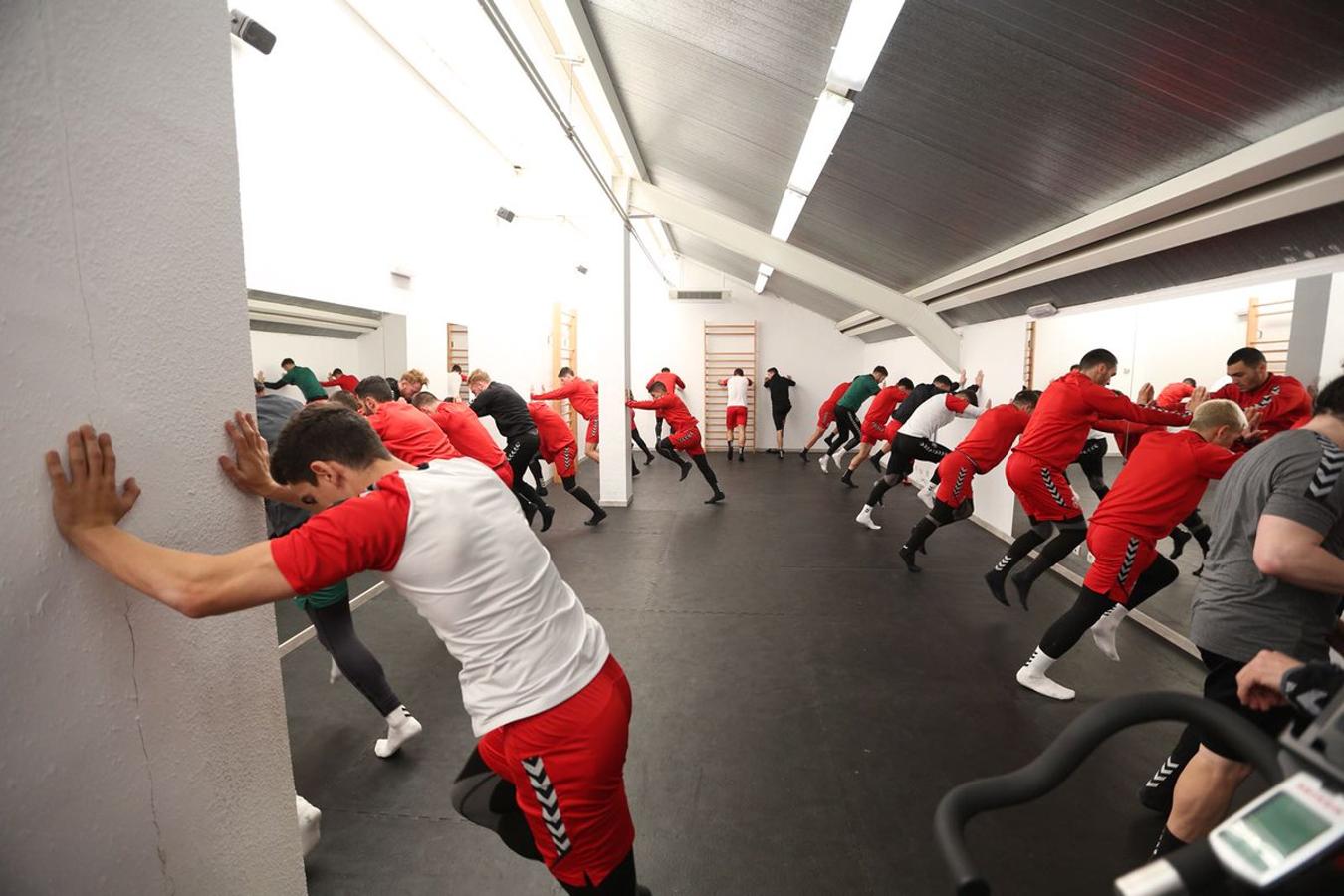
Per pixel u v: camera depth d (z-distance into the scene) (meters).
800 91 2.89
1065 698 2.70
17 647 0.73
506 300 6.49
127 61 0.86
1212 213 2.35
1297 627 1.47
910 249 4.86
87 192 0.80
